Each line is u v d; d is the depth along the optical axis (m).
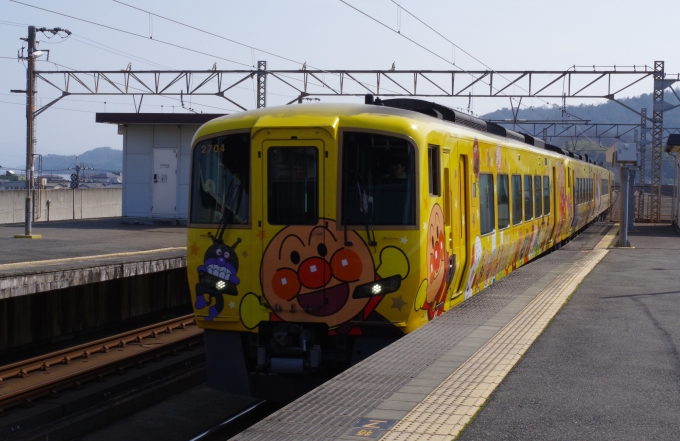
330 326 7.41
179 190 23.25
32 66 25.83
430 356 6.54
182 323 13.34
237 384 7.81
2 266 11.71
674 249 18.53
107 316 14.21
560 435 4.58
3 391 8.84
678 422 4.84
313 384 7.68
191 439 7.53
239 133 7.68
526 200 13.58
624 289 10.93
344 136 7.42
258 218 7.54
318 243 7.39
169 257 13.77
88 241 17.12
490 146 10.63
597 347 7.00
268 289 7.53
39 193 27.73
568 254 16.81
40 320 12.52
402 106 10.62
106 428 8.22
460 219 8.98
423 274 7.50
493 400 5.30
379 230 7.35
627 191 19.45
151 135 23.39
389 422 4.76
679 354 6.74
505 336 7.37
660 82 32.00
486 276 11.02
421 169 7.47
